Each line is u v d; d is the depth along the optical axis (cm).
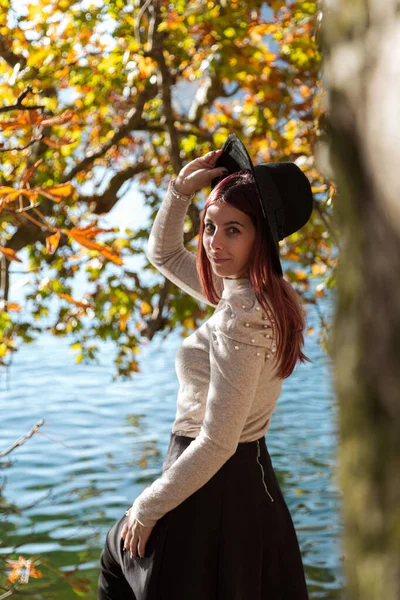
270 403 204
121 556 213
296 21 774
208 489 200
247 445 203
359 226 41
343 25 42
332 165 43
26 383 1734
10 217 604
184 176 243
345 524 43
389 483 40
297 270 938
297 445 1145
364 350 41
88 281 905
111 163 976
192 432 206
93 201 934
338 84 43
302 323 203
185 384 209
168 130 688
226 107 1009
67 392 1641
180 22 726
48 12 777
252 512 201
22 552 728
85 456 1129
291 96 847
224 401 189
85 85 800
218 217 202
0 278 502
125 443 1217
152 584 201
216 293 230
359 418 41
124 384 1712
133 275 905
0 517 820
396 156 38
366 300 41
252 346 191
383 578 41
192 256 253
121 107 905
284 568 208
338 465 43
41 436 1256
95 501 906
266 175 204
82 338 929
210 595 199
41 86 745
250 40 895
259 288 195
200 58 826
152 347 2166
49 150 817
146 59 723
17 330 898
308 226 863
